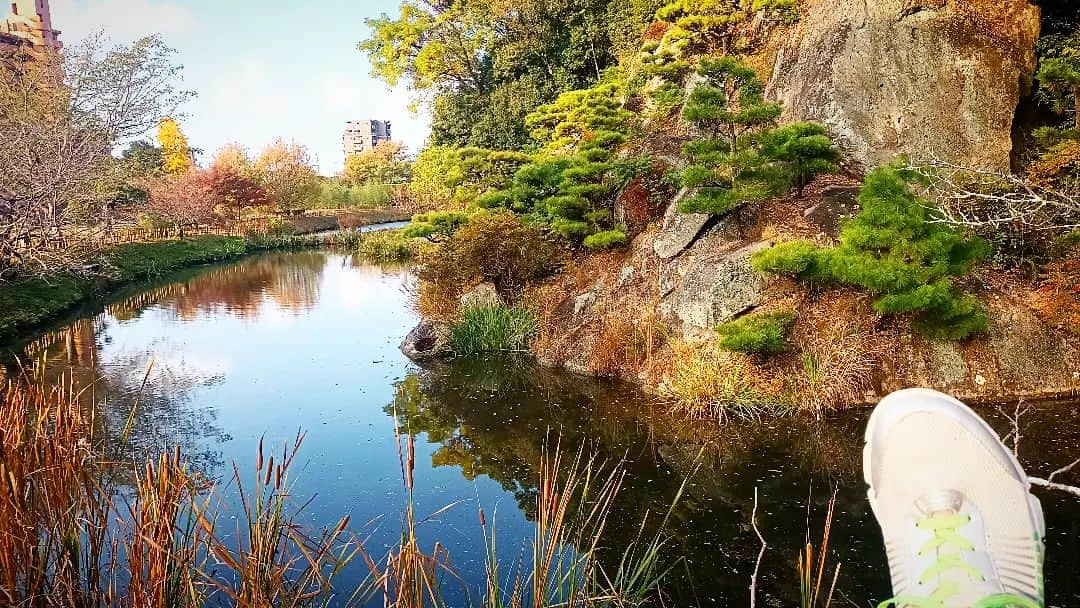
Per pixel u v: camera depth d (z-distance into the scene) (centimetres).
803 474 530
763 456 571
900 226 623
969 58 832
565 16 1869
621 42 1683
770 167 780
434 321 1042
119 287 1716
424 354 978
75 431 256
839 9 924
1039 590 116
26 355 1014
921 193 745
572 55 1819
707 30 1209
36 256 1234
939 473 130
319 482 548
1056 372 660
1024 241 725
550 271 1071
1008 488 128
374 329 1198
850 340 680
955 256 635
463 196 1419
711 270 764
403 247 2395
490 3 1909
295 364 957
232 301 1525
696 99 795
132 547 222
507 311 1011
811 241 723
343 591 368
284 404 772
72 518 244
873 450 146
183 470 229
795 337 695
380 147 5884
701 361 712
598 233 977
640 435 641
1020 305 691
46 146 1291
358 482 549
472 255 1038
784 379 677
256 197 3266
